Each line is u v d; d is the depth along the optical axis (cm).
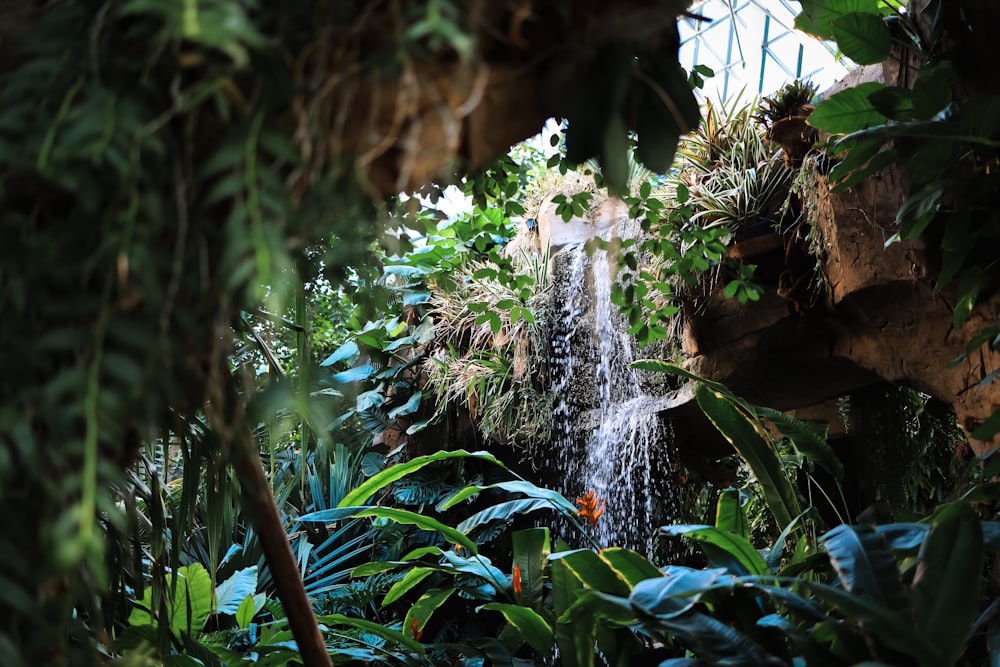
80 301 60
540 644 257
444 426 495
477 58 71
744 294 258
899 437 341
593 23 75
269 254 57
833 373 326
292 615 147
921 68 201
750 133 321
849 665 166
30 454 56
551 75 77
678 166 346
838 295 279
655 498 395
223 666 252
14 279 60
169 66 62
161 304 63
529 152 595
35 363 60
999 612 177
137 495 155
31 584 63
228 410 93
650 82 80
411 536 488
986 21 192
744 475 415
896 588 163
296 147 66
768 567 223
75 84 60
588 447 420
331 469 492
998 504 204
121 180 60
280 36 62
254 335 137
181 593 259
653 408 370
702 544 224
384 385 495
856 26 204
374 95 62
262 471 142
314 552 459
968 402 252
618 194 77
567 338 421
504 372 440
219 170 61
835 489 400
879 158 208
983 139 177
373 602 471
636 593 181
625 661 224
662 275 339
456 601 473
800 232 298
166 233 65
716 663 168
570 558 222
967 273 199
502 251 478
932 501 352
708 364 342
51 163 59
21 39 67
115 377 60
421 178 78
